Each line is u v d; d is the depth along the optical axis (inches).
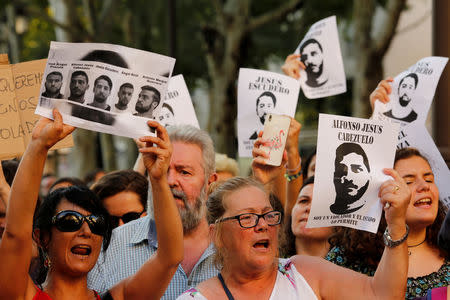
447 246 267.0
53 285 254.1
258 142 331.0
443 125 569.9
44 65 285.4
